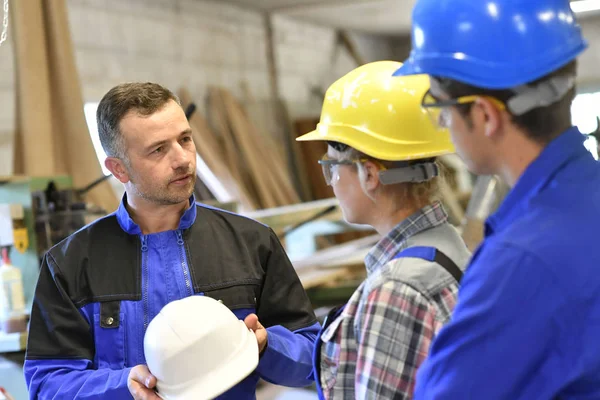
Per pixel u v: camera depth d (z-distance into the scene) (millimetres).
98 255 1776
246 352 1513
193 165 1744
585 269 964
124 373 1606
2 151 4723
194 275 1767
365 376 1202
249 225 1886
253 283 1812
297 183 8609
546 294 956
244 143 7465
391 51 11758
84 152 4848
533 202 1034
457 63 1057
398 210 1345
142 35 6453
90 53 5797
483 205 4125
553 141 1052
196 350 1465
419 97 1342
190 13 7199
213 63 7535
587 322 952
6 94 4738
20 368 2867
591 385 956
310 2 8258
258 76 8359
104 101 1743
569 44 1041
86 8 5797
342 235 7730
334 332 1313
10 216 3004
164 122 1693
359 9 8961
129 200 1815
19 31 4734
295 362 1694
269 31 8625
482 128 1076
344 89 1402
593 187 1037
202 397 1438
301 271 4473
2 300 2926
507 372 960
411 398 1192
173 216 1821
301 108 9117
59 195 3232
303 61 9305
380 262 1336
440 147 1333
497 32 1039
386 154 1318
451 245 1296
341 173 1391
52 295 1752
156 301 1737
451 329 1004
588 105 11141
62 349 1710
